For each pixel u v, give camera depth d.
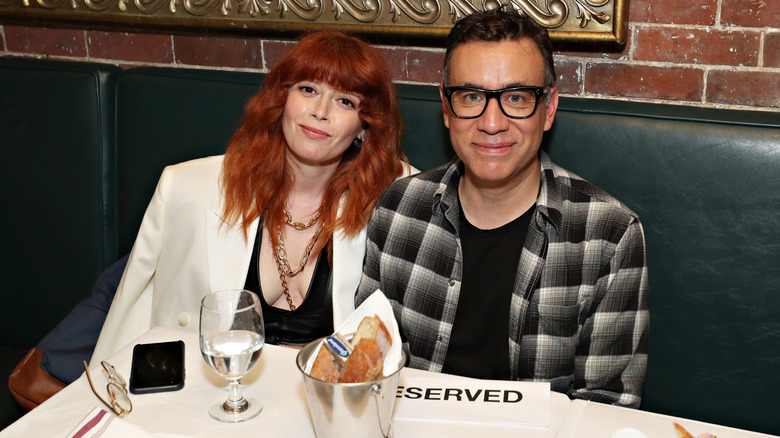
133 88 1.85
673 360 1.52
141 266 1.60
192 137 1.82
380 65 1.50
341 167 1.58
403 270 1.44
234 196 1.53
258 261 1.57
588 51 1.67
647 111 1.51
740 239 1.43
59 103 1.88
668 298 1.50
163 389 1.03
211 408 0.99
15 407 1.62
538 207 1.32
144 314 1.66
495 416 0.97
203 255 1.56
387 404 0.88
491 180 1.28
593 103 1.57
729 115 1.46
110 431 0.91
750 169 1.40
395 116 1.56
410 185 1.47
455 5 1.69
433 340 1.40
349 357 0.89
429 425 0.96
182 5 1.93
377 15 1.76
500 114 1.23
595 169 1.53
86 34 2.09
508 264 1.35
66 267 1.96
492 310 1.35
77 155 1.89
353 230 1.51
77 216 1.92
